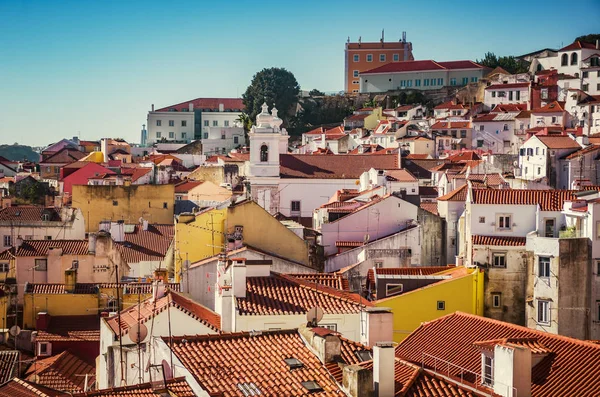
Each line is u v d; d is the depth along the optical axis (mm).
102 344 63094
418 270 86312
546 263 80750
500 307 84000
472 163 178750
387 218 104438
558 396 49062
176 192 172125
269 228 90438
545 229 85000
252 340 48344
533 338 54125
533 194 87375
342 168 163625
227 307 58062
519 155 178625
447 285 79188
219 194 170625
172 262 100125
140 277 105375
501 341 51344
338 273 93188
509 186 138250
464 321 58562
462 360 53625
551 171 163250
